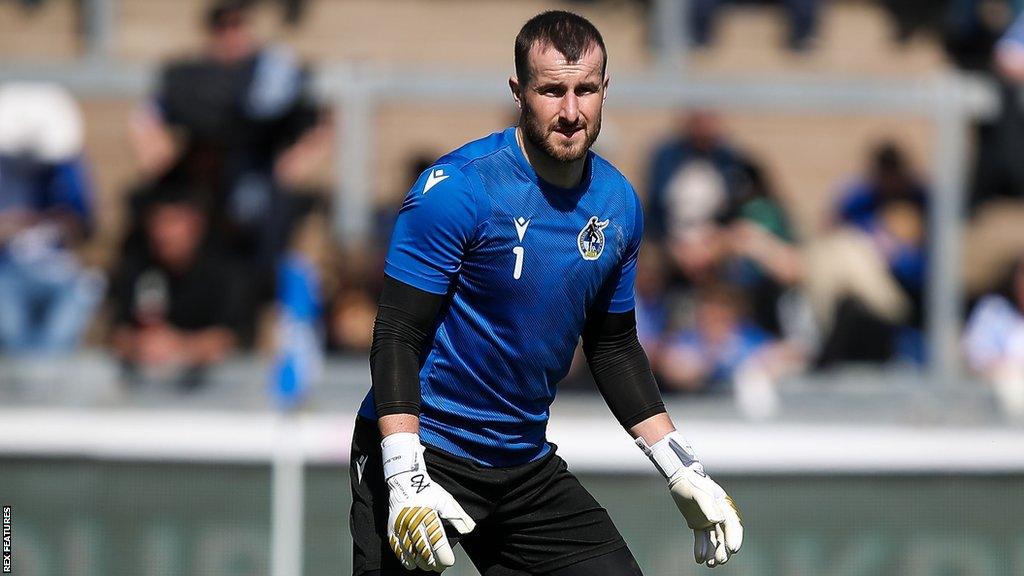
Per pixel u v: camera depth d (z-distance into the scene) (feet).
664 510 69.62
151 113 75.72
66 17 87.61
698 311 77.25
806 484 71.26
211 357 73.36
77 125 75.92
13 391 71.92
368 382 72.64
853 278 77.66
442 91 77.00
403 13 91.71
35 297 74.59
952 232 78.38
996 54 84.28
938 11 94.79
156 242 74.13
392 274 38.60
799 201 81.05
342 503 68.54
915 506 71.67
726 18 92.58
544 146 37.60
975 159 80.02
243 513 68.03
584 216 39.19
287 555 67.92
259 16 90.22
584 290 39.81
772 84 80.38
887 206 78.84
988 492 72.33
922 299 78.28
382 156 77.05
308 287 71.77
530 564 42.39
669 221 78.18
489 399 40.34
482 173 38.29
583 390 74.28
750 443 71.20
